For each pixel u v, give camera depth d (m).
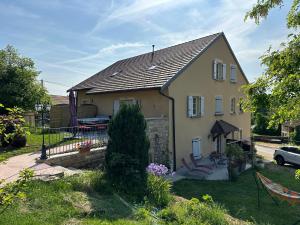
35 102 21.86
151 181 8.58
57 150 11.67
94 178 8.09
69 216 5.70
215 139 19.25
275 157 20.30
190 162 16.83
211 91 19.00
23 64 21.33
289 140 28.41
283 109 5.80
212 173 15.22
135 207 6.81
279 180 15.02
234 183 13.73
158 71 17.33
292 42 5.83
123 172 8.52
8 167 9.18
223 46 20.27
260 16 6.45
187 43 20.55
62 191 7.02
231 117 21.33
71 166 10.91
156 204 7.66
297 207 10.68
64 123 20.44
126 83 18.02
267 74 6.36
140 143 9.01
